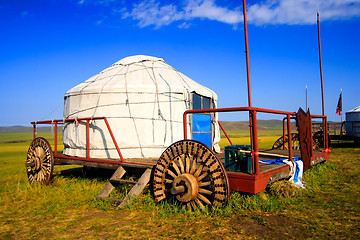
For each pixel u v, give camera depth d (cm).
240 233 337
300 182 553
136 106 692
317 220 378
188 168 439
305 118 621
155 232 352
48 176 680
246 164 429
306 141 621
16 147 3488
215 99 880
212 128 833
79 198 532
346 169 788
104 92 698
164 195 459
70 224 396
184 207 425
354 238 317
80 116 726
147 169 520
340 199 479
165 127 709
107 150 686
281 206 433
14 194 603
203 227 359
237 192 459
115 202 484
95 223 395
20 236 357
